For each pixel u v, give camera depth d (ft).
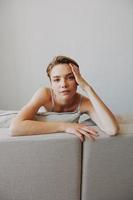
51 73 4.60
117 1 10.02
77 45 10.20
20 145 4.17
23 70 10.18
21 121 4.34
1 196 4.33
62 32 10.08
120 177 4.60
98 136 4.39
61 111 4.90
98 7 10.02
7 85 10.23
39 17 9.90
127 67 10.47
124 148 4.47
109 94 10.59
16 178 4.28
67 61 4.59
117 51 10.34
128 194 4.73
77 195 4.57
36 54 10.12
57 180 4.42
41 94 4.63
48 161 4.30
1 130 4.56
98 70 10.41
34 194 4.41
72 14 10.00
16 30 9.89
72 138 4.29
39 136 4.27
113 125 4.40
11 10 9.73
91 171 4.47
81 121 5.01
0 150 4.13
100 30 10.17
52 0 9.84
